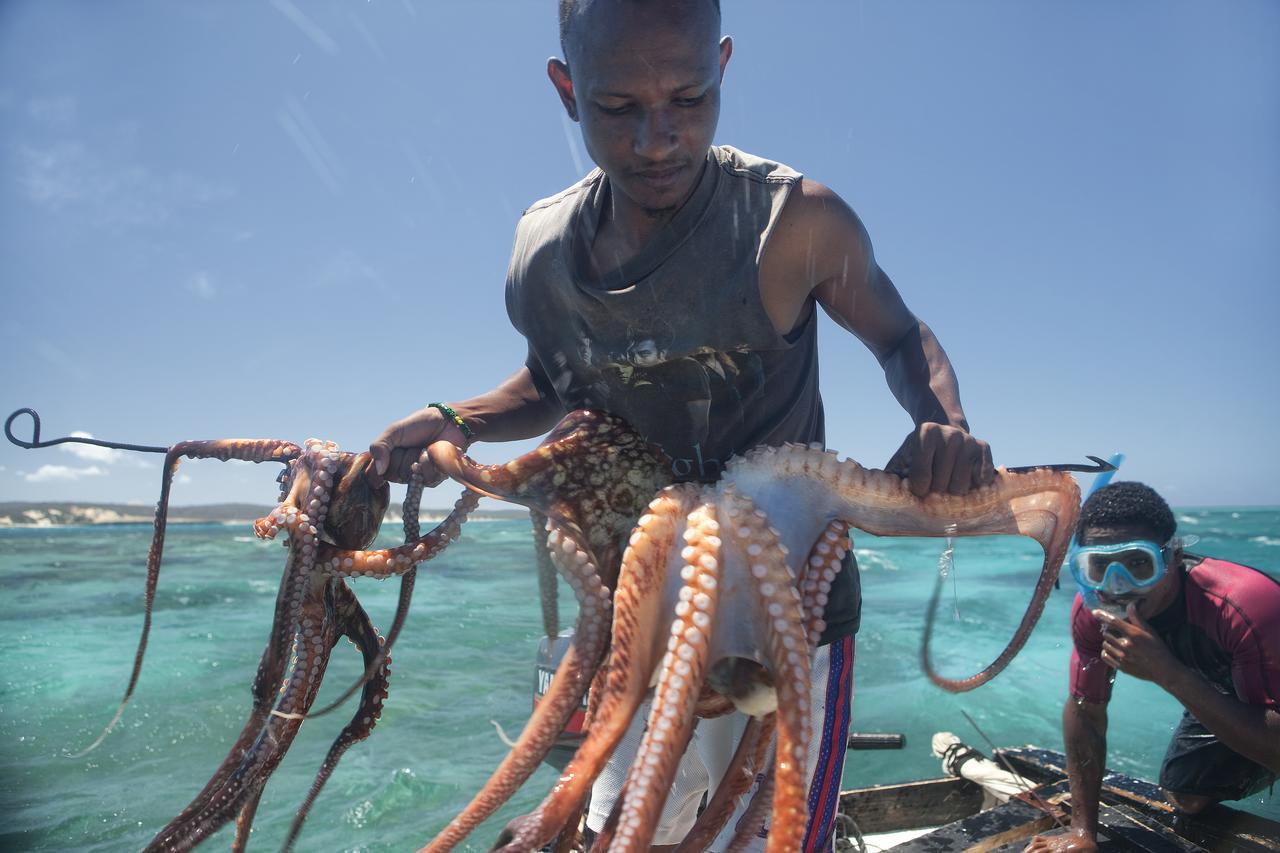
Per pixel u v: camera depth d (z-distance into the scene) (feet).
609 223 6.81
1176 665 10.55
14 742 21.30
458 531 6.08
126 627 40.09
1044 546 6.56
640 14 5.39
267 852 14.39
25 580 62.54
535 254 7.10
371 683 6.80
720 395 6.89
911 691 26.37
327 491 6.39
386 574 6.08
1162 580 11.18
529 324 7.44
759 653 5.02
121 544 110.73
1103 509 11.29
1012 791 13.03
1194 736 12.34
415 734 21.09
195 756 20.43
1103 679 11.13
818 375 7.84
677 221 6.36
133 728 22.44
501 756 19.27
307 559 6.22
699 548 5.00
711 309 6.50
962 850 10.41
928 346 7.34
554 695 4.99
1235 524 131.64
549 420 8.45
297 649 6.34
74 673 29.40
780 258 6.64
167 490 7.00
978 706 24.85
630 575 4.94
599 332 6.85
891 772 19.69
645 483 5.85
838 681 7.35
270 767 6.10
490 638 30.94
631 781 4.31
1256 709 10.46
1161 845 10.28
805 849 7.26
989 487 6.04
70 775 18.99
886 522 5.97
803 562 5.73
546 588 5.59
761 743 5.55
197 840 5.79
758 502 5.74
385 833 15.06
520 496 5.55
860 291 7.25
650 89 5.54
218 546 103.50
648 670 4.89
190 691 26.32
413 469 6.13
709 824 5.40
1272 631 10.52
